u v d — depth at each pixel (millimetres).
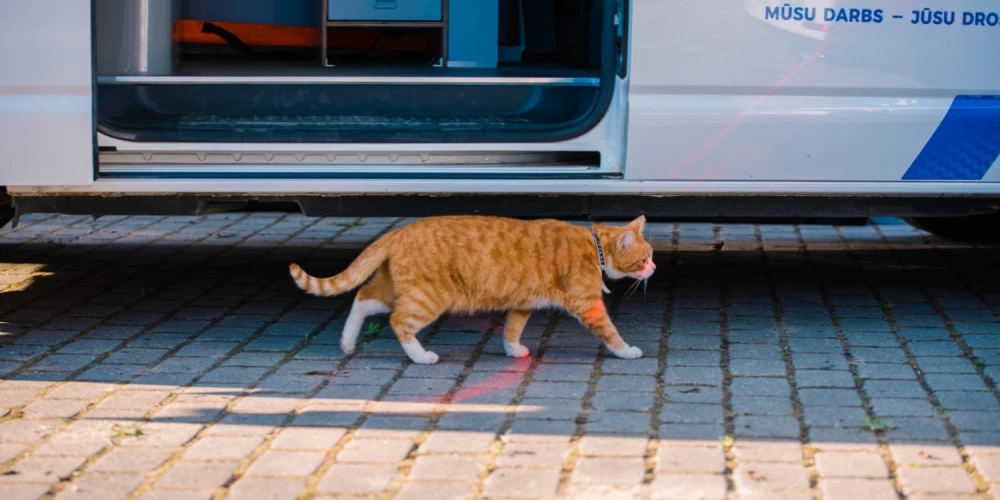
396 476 3512
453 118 5664
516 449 3723
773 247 7211
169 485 3439
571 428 3922
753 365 4664
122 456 3674
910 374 4516
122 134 4977
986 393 4266
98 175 4875
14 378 4492
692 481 3455
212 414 4082
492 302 4750
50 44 4719
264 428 3941
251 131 5176
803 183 4961
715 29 4828
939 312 5535
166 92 5742
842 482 3438
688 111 4875
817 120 4902
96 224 7934
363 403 4215
